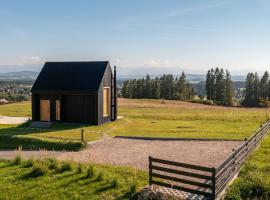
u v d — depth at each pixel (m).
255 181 14.75
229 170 15.64
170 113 50.81
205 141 27.50
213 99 126.31
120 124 37.59
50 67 40.22
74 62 39.81
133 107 61.56
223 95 123.56
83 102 37.25
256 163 19.34
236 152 16.92
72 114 37.81
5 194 15.81
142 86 132.88
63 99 37.88
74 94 37.03
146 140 28.16
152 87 131.25
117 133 31.25
